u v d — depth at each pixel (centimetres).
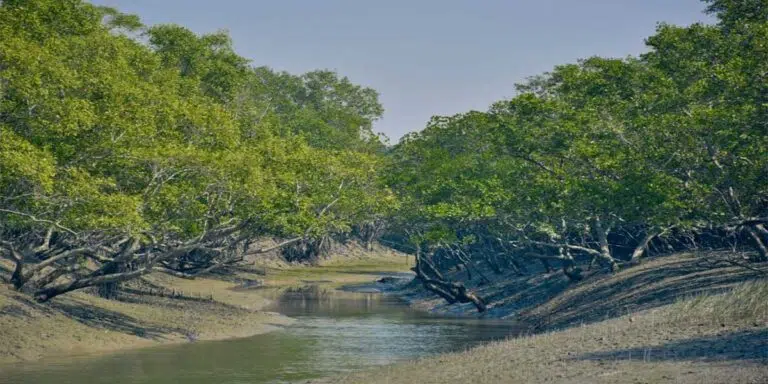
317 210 5159
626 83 6088
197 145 4381
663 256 5678
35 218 3684
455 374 2539
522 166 6200
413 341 4272
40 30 4209
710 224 4134
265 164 4625
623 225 6162
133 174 4125
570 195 5359
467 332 4722
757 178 3675
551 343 2964
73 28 5103
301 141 4925
